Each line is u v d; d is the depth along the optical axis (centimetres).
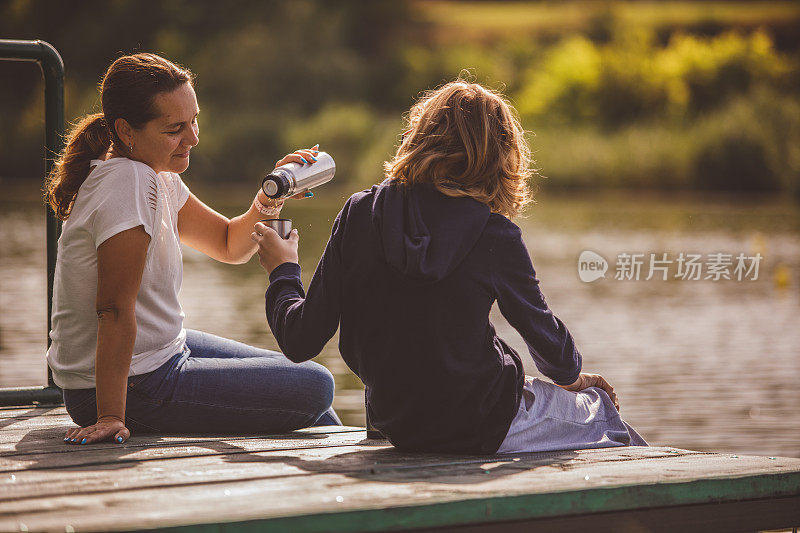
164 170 448
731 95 6562
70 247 428
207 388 446
